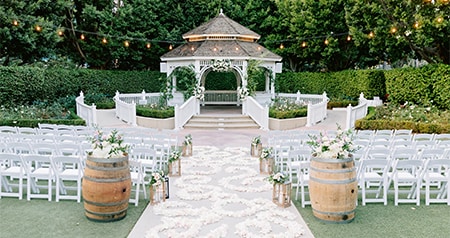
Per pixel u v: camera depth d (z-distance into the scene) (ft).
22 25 62.80
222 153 35.83
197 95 57.57
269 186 25.30
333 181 18.84
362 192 22.24
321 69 104.42
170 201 22.04
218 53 58.65
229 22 66.69
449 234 17.98
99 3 81.46
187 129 53.52
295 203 22.35
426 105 54.39
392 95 61.31
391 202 22.74
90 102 70.33
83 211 20.75
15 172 22.86
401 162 21.72
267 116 52.85
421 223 19.34
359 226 18.90
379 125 46.83
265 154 28.19
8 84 57.98
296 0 82.48
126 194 19.56
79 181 22.11
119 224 18.98
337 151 19.01
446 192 23.18
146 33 83.82
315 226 18.85
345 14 72.74
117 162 19.10
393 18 56.29
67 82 68.39
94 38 81.66
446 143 27.86
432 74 53.57
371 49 68.28
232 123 55.57
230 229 18.35
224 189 24.64
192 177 27.25
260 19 91.04
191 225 18.61
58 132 33.30
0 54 67.21
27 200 22.33
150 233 17.58
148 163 25.43
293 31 84.69
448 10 49.39
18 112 52.85
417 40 53.93
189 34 66.23
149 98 71.00
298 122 54.13
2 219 19.43
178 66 62.39
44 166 28.84
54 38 67.92
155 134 32.73
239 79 74.54
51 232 17.92
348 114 49.88
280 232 18.03
